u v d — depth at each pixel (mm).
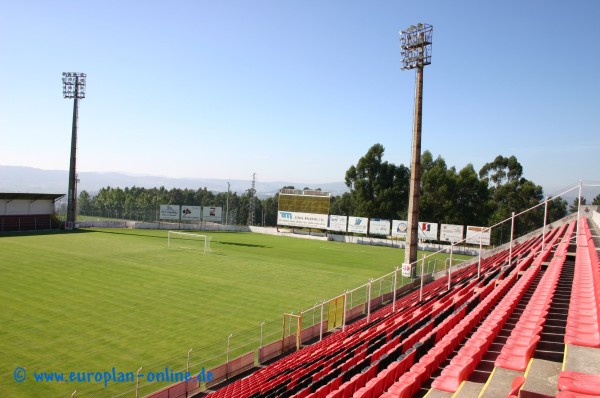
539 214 88125
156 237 62906
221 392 14539
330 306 24047
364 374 10469
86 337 20531
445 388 7961
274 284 34469
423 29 39938
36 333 20672
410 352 10734
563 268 17969
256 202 132875
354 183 88312
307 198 75938
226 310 26172
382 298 29844
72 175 68938
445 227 66125
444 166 87875
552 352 8148
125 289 29969
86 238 56531
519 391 5797
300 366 15805
